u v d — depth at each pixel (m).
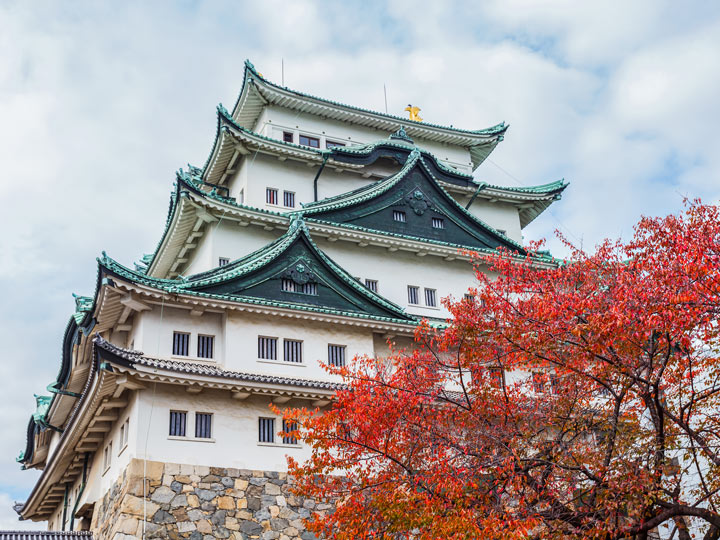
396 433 20.77
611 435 17.98
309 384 28.34
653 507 17.20
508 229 46.66
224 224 36.50
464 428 21.17
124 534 24.00
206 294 29.20
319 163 42.00
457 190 44.88
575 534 17.31
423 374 21.84
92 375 26.61
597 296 18.72
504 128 50.06
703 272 17.23
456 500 18.09
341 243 37.78
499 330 19.56
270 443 27.92
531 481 18.41
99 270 27.83
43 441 42.72
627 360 18.03
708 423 20.56
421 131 48.06
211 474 26.33
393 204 39.59
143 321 28.75
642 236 19.22
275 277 31.69
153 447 25.95
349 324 31.78
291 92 43.94
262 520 26.27
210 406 27.50
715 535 16.92
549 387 20.80
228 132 39.06
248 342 29.80
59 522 38.25
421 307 38.22
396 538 20.33
